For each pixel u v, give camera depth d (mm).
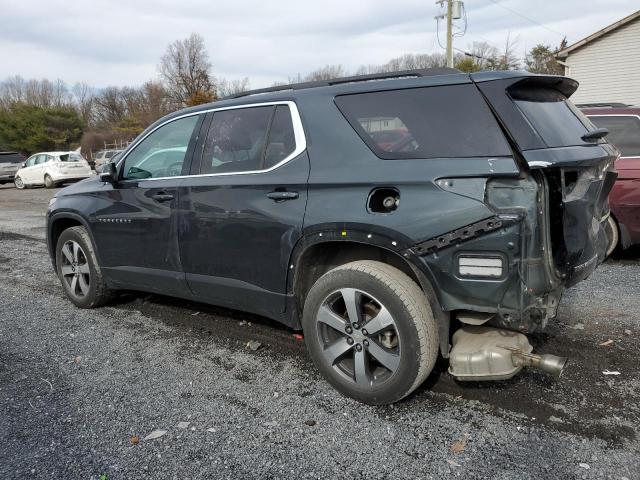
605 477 2264
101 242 4391
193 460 2479
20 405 3035
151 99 61781
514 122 2477
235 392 3137
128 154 4230
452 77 2727
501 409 2842
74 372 3467
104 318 4535
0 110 59156
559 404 2873
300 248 3029
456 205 2486
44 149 59438
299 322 3262
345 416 2826
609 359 3408
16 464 2471
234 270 3430
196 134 3756
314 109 3115
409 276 2875
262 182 3199
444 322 2695
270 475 2355
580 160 2516
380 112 2865
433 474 2322
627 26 19078
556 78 2787
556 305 2623
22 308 4883
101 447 2600
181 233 3711
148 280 4098
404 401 2961
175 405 2998
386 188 2697
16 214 12578
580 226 2578
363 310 2918
